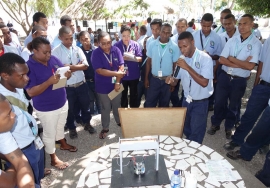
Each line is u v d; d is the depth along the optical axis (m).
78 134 3.67
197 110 2.61
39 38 2.24
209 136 3.57
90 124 3.86
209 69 2.30
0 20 4.50
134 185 1.49
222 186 1.51
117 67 3.21
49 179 2.62
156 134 2.34
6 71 1.61
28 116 1.80
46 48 2.24
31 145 1.82
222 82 3.27
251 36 2.87
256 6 5.22
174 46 3.35
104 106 3.36
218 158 1.80
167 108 2.28
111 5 6.81
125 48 3.80
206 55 2.32
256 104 2.83
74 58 3.13
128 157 1.78
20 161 1.38
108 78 3.17
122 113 2.27
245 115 2.97
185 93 2.68
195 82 2.47
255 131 2.68
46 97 2.42
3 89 1.65
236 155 2.96
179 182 1.42
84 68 3.14
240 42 2.92
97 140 3.50
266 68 2.69
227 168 1.68
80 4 7.56
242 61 2.85
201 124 2.66
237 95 3.20
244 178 2.23
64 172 2.43
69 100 3.24
